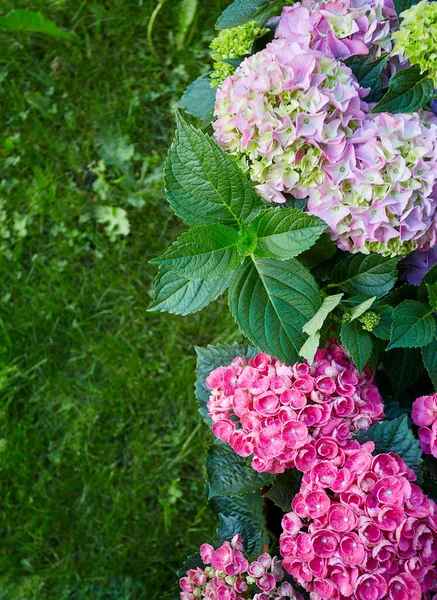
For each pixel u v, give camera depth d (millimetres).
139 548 1556
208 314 1655
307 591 1069
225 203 1045
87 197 1735
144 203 1709
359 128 1061
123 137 1752
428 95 1055
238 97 1049
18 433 1620
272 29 1190
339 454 1030
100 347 1657
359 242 1087
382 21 1095
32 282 1698
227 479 1126
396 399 1181
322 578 994
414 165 1042
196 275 1021
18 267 1708
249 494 1172
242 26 1150
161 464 1600
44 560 1565
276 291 1067
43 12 1838
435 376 1092
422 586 1006
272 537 1171
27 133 1780
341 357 1108
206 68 1766
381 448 1057
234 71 1140
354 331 1066
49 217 1730
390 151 1037
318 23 1083
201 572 1089
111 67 1798
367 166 1054
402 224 1057
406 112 1056
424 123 1083
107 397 1630
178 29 1779
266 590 1047
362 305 1038
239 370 1102
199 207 1046
